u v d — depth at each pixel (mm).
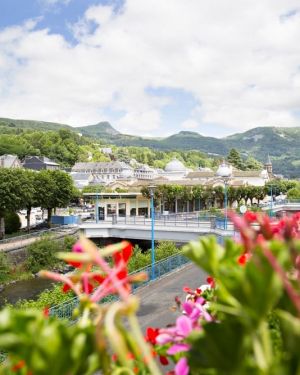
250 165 161125
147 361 834
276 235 1174
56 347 837
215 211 55906
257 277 805
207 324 895
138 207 59500
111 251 963
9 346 818
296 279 989
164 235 40344
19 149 150875
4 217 49188
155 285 19438
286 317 844
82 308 1043
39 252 37188
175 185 63812
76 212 80188
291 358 812
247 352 868
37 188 52969
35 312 867
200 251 950
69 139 180125
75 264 1227
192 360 903
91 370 900
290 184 118375
